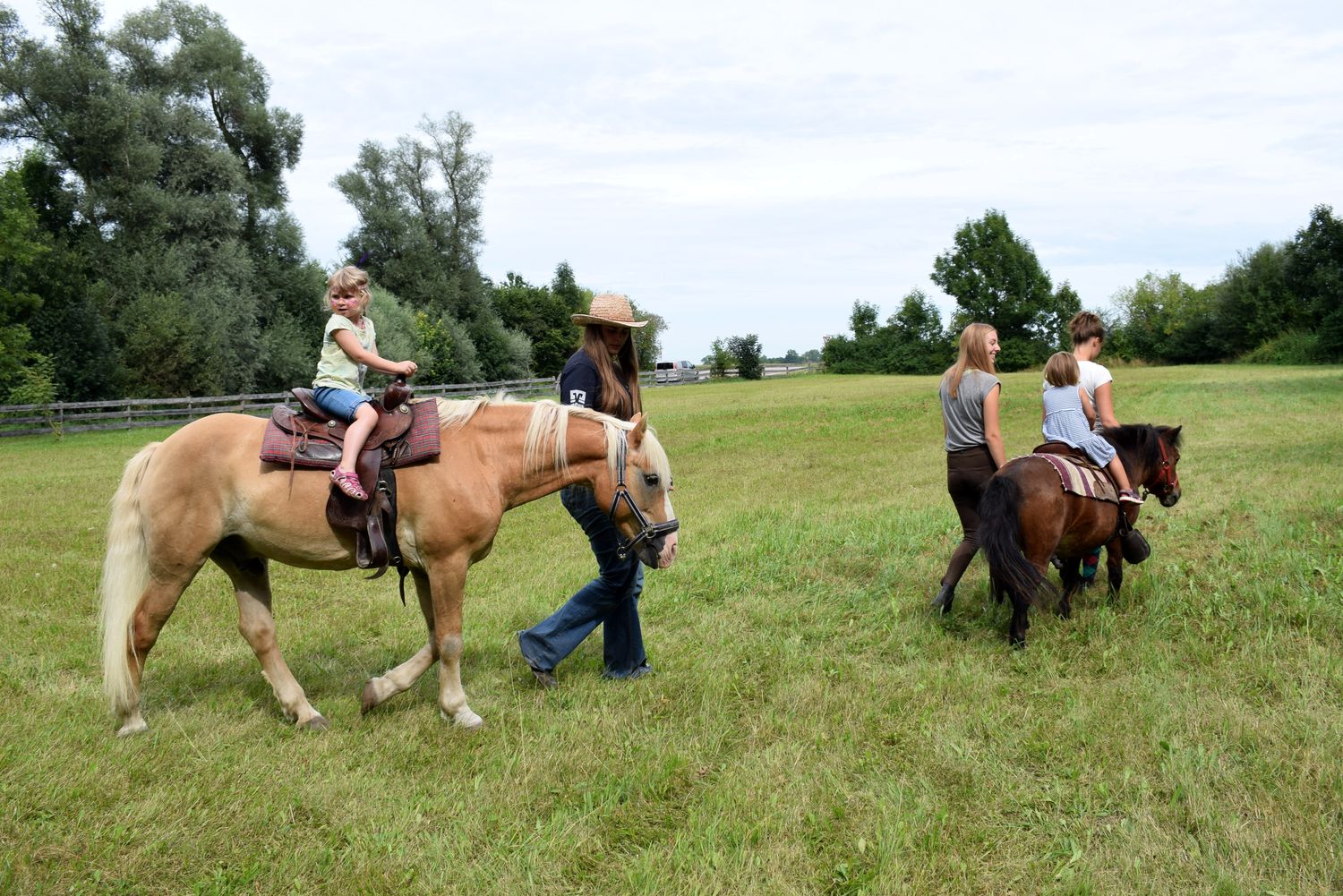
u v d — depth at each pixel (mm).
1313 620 5703
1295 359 51656
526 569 8727
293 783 4148
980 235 65812
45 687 5441
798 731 4672
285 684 4902
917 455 17156
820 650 5918
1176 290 77312
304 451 4590
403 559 4785
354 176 56656
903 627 6203
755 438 21359
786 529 9453
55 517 12016
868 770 4223
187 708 5086
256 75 45969
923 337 68688
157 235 38500
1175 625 5887
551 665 5359
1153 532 8391
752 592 7359
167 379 35594
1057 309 65938
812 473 15266
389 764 4402
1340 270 53812
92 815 3830
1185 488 10828
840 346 69938
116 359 34969
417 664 4984
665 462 4992
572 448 4961
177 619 7059
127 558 4602
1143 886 3297
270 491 4586
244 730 4770
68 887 3365
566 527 11172
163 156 39500
